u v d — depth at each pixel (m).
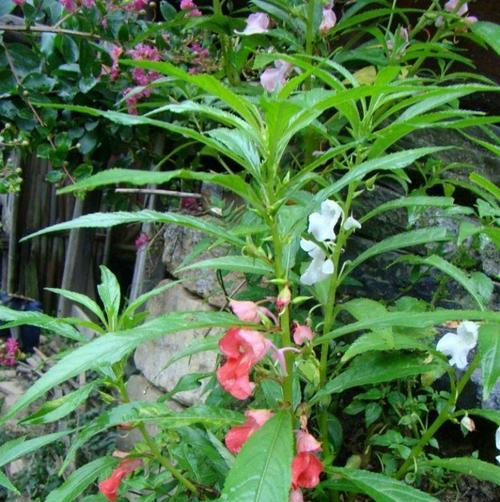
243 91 0.78
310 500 0.52
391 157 0.38
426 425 0.59
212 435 0.49
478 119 0.42
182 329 0.34
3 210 1.71
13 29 0.94
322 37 0.73
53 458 0.96
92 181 0.31
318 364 0.48
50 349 1.54
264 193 0.37
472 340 0.43
